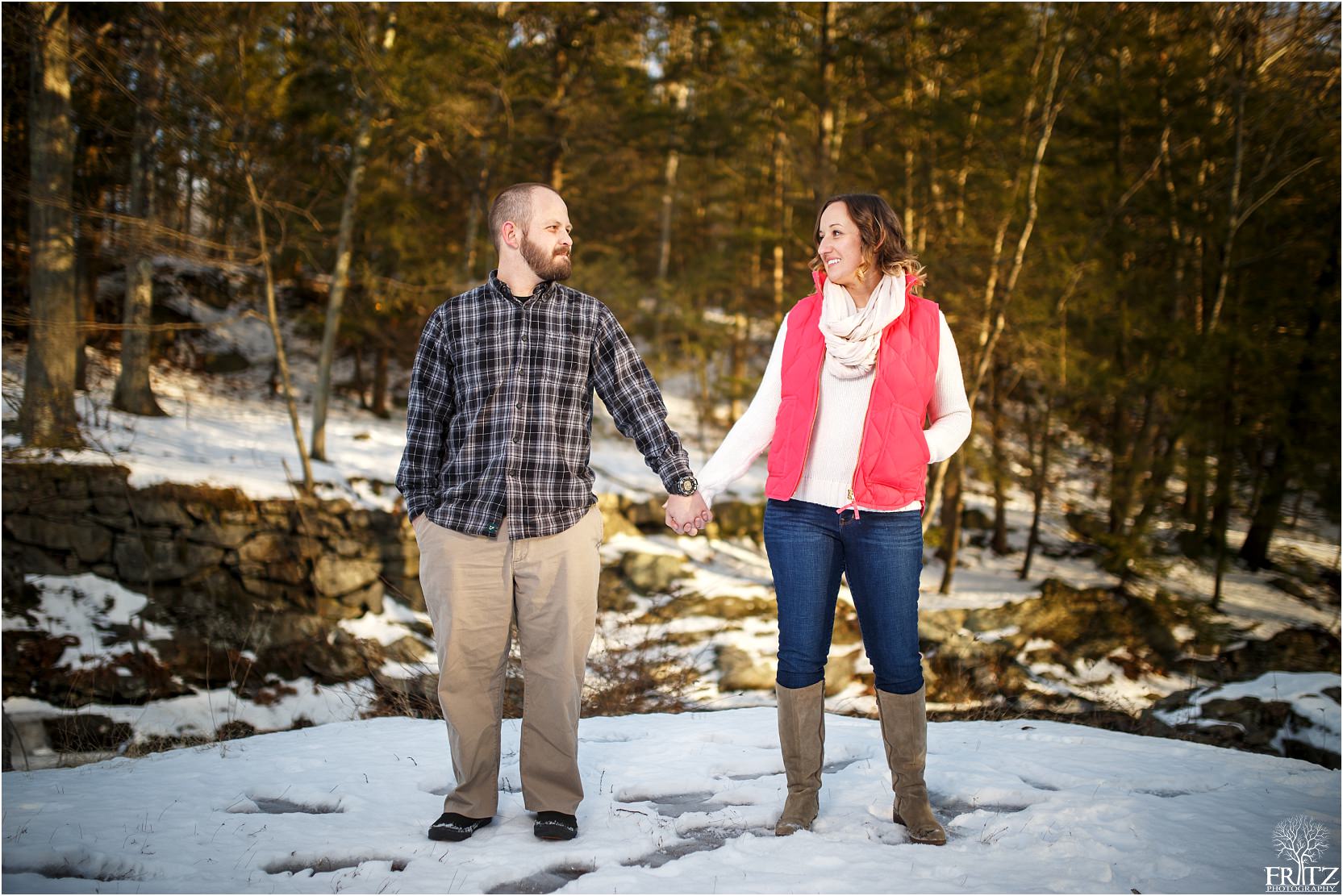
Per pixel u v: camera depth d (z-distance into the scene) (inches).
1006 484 657.6
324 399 612.4
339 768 123.8
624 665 351.6
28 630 414.9
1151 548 651.5
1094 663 554.6
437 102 571.5
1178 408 668.7
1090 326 666.2
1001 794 108.5
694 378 978.1
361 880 82.7
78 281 716.7
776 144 805.2
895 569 92.9
